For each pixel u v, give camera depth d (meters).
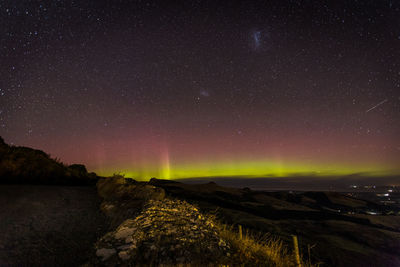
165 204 7.49
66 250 5.51
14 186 9.49
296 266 5.36
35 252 5.22
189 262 4.52
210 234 5.68
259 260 5.15
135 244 4.88
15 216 6.74
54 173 12.32
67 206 8.23
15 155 11.76
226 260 4.76
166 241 4.95
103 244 5.00
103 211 8.09
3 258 4.82
